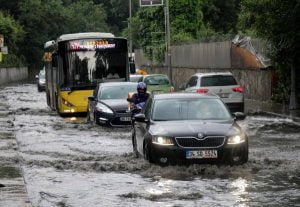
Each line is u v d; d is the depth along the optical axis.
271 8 57.34
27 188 24.95
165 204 21.56
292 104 62.12
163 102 31.55
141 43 147.12
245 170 27.88
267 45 68.00
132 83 54.06
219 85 61.00
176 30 129.88
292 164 29.52
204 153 27.98
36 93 118.06
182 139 28.19
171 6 129.88
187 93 32.84
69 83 60.62
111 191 24.08
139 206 21.38
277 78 72.19
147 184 25.22
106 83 54.00
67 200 22.69
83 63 60.38
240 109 61.28
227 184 24.91
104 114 49.75
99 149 36.88
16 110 72.62
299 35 57.78
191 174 27.14
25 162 31.72
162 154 28.19
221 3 147.88
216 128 28.70
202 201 21.94
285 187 24.22
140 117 30.75
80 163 31.06
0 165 30.55
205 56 101.75
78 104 60.56
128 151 35.62
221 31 142.25
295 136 42.31
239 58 83.50
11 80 190.75
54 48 66.00
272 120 54.22
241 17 62.41
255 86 78.56
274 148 35.88
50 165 30.73
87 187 24.97
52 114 66.69
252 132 44.84
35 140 41.97
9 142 40.38
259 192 23.34
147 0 96.38
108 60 60.62
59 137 43.75
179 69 121.25
